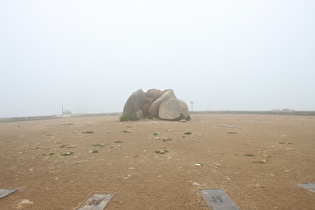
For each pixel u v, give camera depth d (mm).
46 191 4008
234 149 7074
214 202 3451
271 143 7754
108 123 13883
